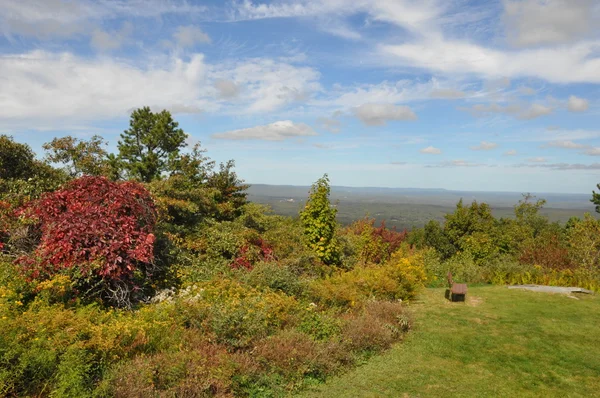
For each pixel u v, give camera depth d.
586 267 13.09
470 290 10.62
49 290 5.35
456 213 23.19
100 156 12.92
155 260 7.66
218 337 5.15
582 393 4.89
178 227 9.76
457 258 18.08
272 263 8.55
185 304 5.73
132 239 6.55
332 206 11.30
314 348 5.35
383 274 9.52
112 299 6.16
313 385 4.93
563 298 9.55
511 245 20.23
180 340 4.92
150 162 21.23
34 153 10.54
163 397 3.87
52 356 3.63
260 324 5.46
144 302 6.57
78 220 6.27
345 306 7.55
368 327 6.29
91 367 4.01
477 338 6.77
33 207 6.98
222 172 15.05
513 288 10.69
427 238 24.31
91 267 5.82
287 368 4.92
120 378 3.89
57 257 5.82
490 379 5.24
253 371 4.66
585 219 16.38
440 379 5.22
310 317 6.29
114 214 6.69
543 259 14.18
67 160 12.12
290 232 11.34
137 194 7.67
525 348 6.33
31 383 3.55
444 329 7.25
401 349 6.25
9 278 5.52
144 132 22.67
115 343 4.35
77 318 4.57
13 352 3.49
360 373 5.36
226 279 7.50
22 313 4.62
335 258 11.11
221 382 4.24
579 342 6.59
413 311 8.41
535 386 5.06
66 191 7.16
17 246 6.76
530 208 32.03
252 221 12.33
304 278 8.70
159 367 4.20
